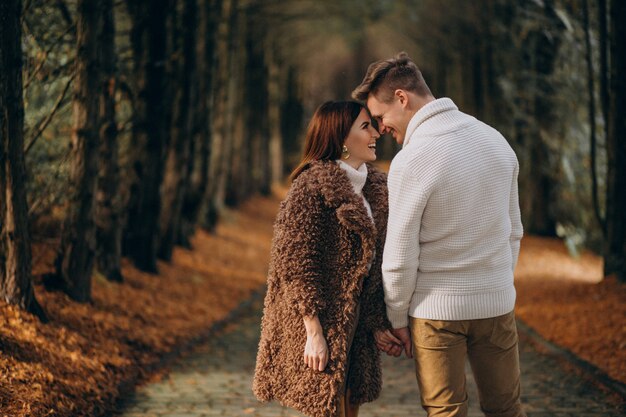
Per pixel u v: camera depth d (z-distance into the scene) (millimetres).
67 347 5336
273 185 30141
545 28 11039
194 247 13164
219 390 5410
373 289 3078
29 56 6836
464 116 2971
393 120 3016
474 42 18422
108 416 4660
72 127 6715
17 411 4039
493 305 2893
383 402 5199
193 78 11375
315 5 21719
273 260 3053
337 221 3049
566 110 12594
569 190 14180
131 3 9219
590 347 6410
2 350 4684
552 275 11742
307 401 3018
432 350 2898
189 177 13125
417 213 2836
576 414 4824
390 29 30641
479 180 2857
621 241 8664
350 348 3105
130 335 6391
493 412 3055
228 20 15516
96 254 8195
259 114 25219
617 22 8312
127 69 9477
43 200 7773
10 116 5266
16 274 5445
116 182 8305
